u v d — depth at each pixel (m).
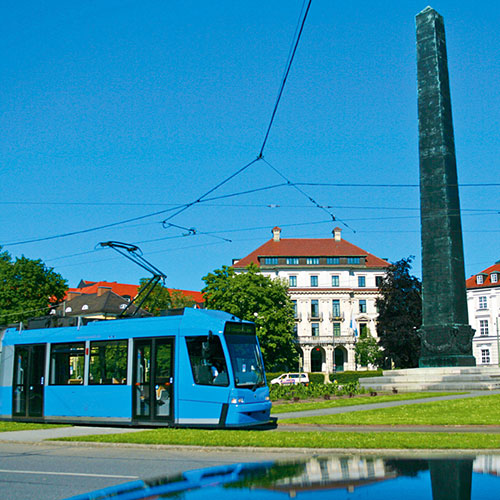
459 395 29.69
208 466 11.12
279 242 93.81
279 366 76.75
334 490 8.33
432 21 37.06
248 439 14.02
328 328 88.75
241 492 8.41
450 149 36.59
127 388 19.06
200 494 8.36
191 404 17.61
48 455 13.75
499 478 8.91
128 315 21.23
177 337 18.30
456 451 11.84
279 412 23.58
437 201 36.22
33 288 61.56
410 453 11.86
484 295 87.69
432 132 36.53
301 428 17.81
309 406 25.75
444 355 35.62
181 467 11.14
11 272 60.94
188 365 17.88
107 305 77.88
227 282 69.12
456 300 35.75
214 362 17.45
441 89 36.53
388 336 70.25
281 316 69.44
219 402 17.08
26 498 8.85
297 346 87.25
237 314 68.56
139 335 19.14
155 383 18.45
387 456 11.57
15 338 22.66
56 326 21.78
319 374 64.56
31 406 21.55
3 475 10.99
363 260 91.56
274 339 69.12
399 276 70.94
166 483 9.39
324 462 11.02
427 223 36.53
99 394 19.66
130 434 15.98
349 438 13.77
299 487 8.63
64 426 19.98
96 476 10.53
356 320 89.62
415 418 19.16
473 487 8.30
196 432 15.88
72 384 20.48
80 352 20.55
